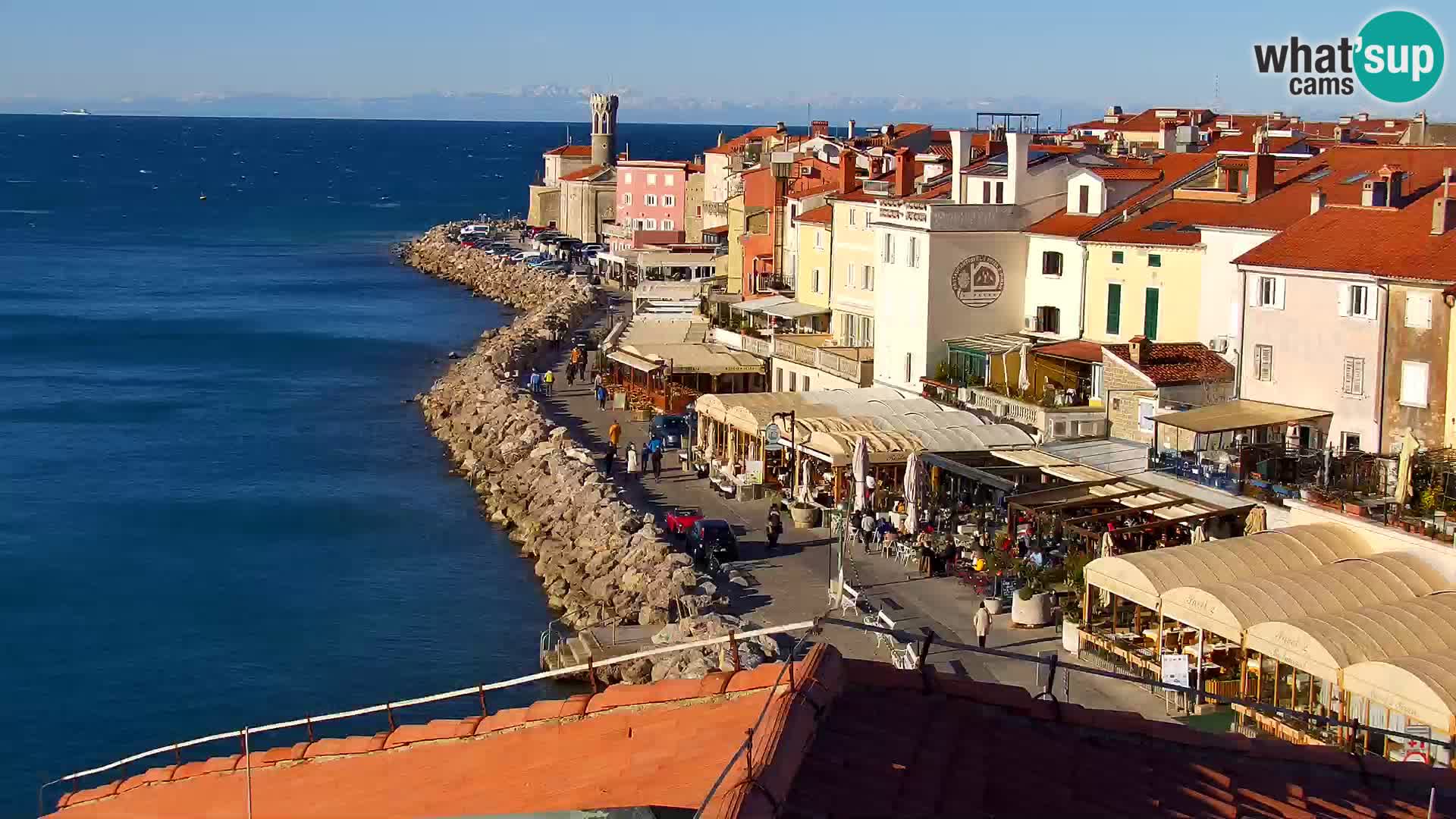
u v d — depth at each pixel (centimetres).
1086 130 13288
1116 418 6981
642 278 16562
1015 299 8219
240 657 6238
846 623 1817
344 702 5725
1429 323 5559
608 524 7062
